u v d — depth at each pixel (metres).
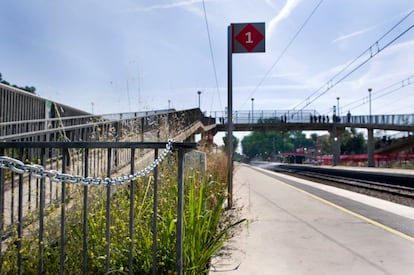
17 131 10.33
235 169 18.34
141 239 3.67
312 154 105.62
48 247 3.40
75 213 3.79
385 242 5.32
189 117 23.94
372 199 10.70
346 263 4.33
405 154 55.09
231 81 9.16
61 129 6.11
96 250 3.39
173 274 3.35
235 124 56.12
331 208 8.67
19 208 2.98
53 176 2.63
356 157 66.31
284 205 9.18
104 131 7.70
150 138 9.39
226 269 4.11
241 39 9.20
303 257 4.57
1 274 3.03
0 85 9.45
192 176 5.29
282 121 57.47
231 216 6.09
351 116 56.94
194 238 3.62
